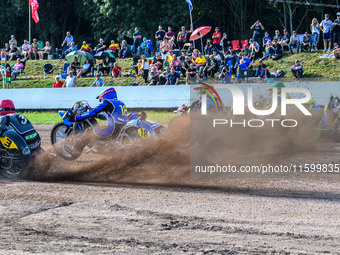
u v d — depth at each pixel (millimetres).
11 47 39938
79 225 6461
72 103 27234
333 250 5496
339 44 33375
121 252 5461
